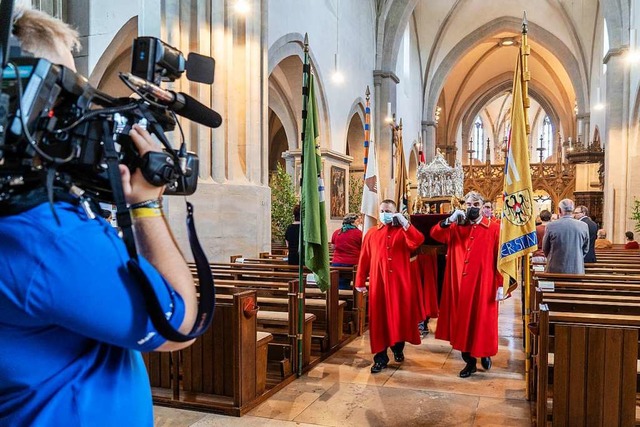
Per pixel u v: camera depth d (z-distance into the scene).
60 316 0.90
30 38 1.05
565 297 4.06
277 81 13.59
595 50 21.97
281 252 10.57
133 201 1.08
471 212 4.93
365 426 3.82
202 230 7.73
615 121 15.73
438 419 3.97
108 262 0.94
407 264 5.19
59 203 0.97
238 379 3.95
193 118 1.25
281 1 11.48
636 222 15.12
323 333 5.81
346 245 6.89
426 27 25.09
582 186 19.94
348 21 16.20
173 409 4.04
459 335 4.96
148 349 1.00
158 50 1.17
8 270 0.90
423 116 26.36
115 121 1.03
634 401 3.12
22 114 0.86
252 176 8.75
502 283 4.89
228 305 4.03
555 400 3.23
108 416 1.01
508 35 27.75
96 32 7.45
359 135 17.70
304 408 4.14
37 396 0.96
